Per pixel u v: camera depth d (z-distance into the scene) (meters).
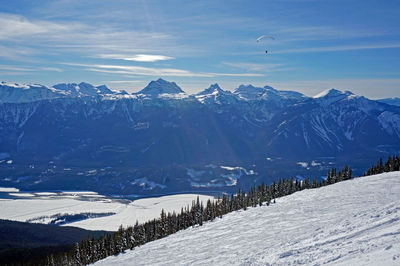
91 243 119.56
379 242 27.02
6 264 124.44
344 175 144.62
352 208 60.88
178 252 67.62
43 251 144.25
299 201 90.25
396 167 138.12
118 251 111.25
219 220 106.12
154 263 61.25
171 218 135.50
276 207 91.50
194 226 114.69
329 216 57.97
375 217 37.53
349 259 25.31
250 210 104.50
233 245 56.91
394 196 66.62
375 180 92.44
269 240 50.84
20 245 159.62
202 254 57.00
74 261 114.12
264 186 135.75
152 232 124.44
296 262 30.20
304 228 52.72
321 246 33.06
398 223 31.72
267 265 33.03
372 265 22.00
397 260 21.39
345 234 34.50
